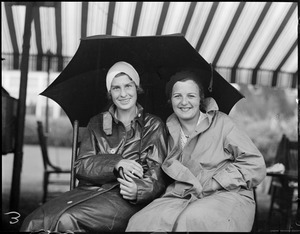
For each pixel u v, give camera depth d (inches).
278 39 173.6
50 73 172.4
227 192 92.9
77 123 108.8
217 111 100.8
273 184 163.9
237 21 169.8
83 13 163.6
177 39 103.9
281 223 126.3
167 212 88.4
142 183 93.3
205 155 96.0
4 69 159.8
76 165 98.9
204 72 106.7
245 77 185.0
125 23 168.6
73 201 93.2
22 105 150.8
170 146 100.0
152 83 107.1
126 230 90.4
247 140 96.7
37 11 160.1
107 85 103.1
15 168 150.9
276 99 187.6
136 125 101.6
